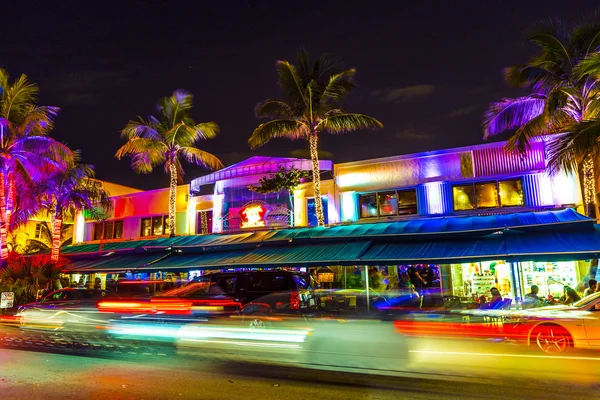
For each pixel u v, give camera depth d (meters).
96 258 23.48
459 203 17.88
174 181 23.84
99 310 14.29
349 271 19.00
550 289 16.02
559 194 16.27
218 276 12.76
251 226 21.23
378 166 19.42
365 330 11.25
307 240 17.47
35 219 33.00
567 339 9.14
